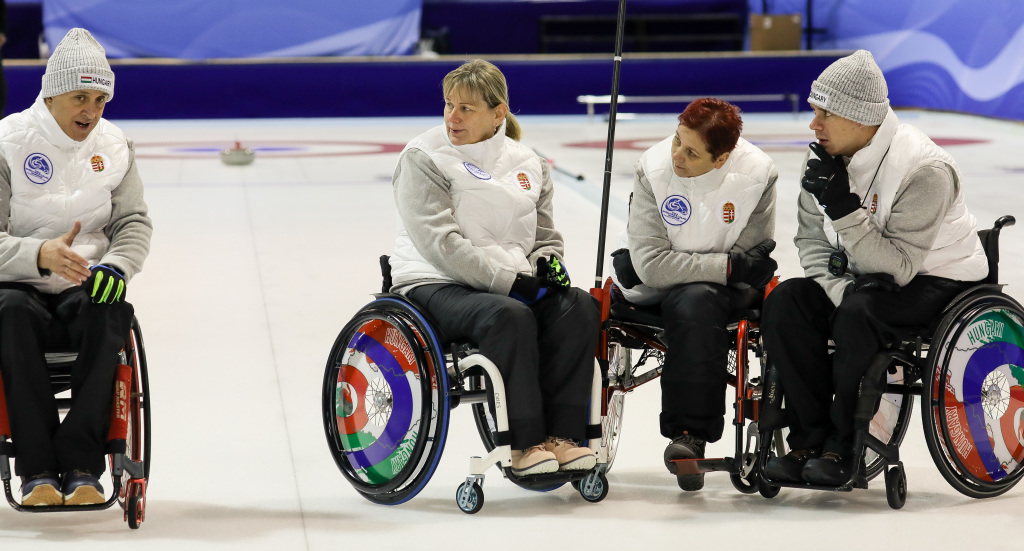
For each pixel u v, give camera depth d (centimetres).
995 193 3181
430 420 1020
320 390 1462
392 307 1059
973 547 932
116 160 1075
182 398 1423
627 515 1031
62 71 1017
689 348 1080
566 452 1043
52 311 1012
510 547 941
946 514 1024
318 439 1270
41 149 1041
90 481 965
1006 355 1077
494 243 1103
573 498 1091
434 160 1088
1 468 965
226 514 1030
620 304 1174
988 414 1075
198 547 939
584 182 3481
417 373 1034
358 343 1089
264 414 1361
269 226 2844
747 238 1135
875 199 1059
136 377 1041
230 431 1295
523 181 1123
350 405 1095
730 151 1098
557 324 1053
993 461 1082
